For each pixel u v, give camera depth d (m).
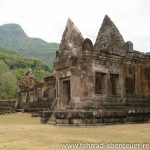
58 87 21.83
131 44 23.08
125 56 22.48
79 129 16.42
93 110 19.42
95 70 20.41
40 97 35.06
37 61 109.75
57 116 19.33
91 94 20.08
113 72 21.62
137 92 22.95
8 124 21.89
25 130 16.17
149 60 23.95
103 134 13.80
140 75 23.34
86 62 20.27
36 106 35.53
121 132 14.63
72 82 20.16
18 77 83.44
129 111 20.97
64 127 17.88
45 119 22.00
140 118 21.62
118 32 22.58
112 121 19.77
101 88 21.30
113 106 21.12
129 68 22.69
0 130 16.31
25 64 103.81
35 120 25.91
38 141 11.66
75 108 19.67
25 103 38.22
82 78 20.19
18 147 10.27
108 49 21.53
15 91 70.06
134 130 15.68
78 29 21.30
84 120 18.55
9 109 38.88
